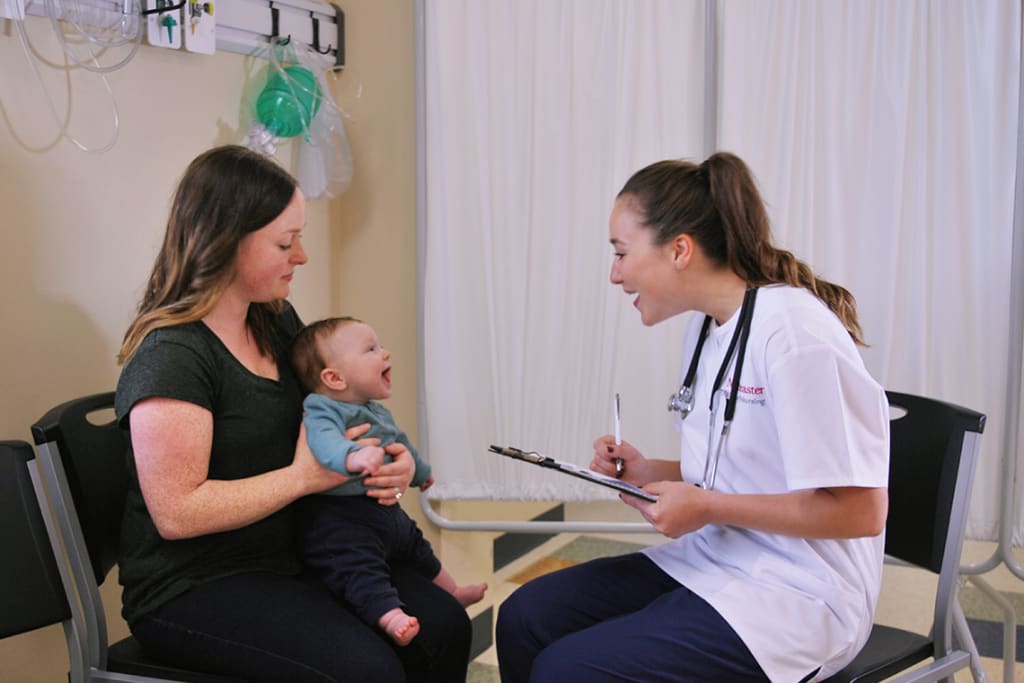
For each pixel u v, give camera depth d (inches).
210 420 55.6
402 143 91.7
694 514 53.4
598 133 84.9
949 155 76.8
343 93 93.7
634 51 83.6
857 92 78.5
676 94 83.7
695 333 63.5
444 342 90.1
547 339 88.1
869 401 52.1
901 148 77.5
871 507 51.9
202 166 58.1
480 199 88.0
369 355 62.9
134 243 74.6
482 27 85.7
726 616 53.3
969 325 77.7
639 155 85.0
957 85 76.0
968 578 83.0
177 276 57.9
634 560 63.4
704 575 57.2
